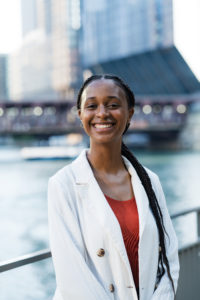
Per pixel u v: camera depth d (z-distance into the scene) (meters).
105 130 1.39
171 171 32.56
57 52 124.88
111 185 1.44
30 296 4.55
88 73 114.81
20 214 16.02
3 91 161.25
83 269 1.21
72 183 1.36
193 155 57.00
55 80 126.50
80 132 67.12
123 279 1.27
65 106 66.38
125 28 95.75
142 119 70.06
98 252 1.27
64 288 1.21
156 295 1.34
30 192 23.02
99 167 1.46
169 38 84.00
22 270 5.36
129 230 1.34
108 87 1.40
